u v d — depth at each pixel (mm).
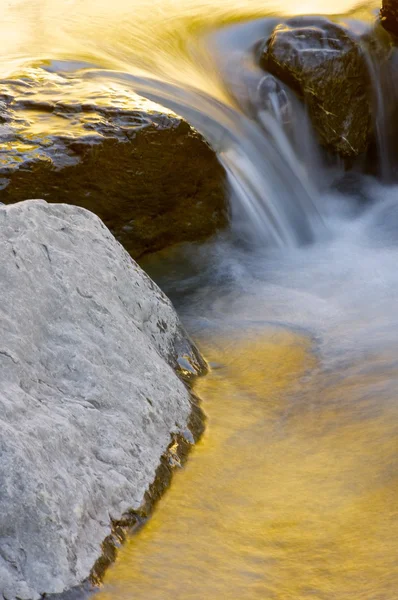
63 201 5363
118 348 3109
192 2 9484
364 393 3527
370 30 8539
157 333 3635
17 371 2617
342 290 5277
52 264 3152
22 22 8484
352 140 8422
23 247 3053
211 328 4570
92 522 2420
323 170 8367
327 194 8055
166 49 8180
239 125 7379
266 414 3416
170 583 2330
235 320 4711
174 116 5887
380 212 7684
